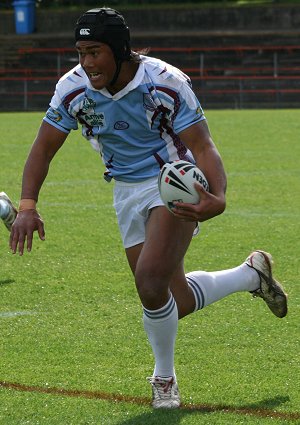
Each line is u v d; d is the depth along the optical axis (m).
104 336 19.44
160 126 15.41
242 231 31.50
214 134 68.38
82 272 25.39
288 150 57.22
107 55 14.57
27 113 101.00
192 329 19.95
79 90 15.30
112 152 15.91
